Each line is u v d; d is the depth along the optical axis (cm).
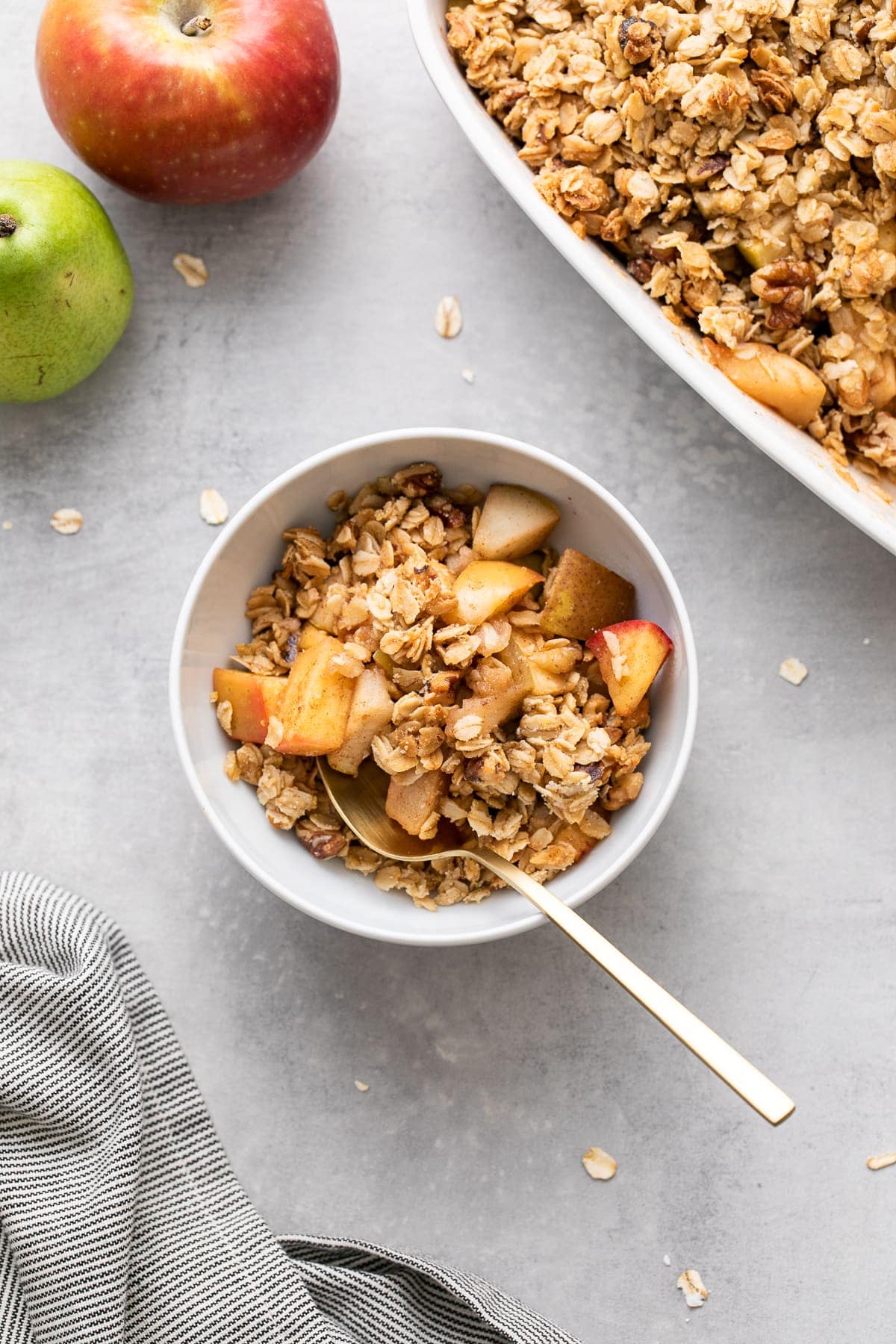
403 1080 67
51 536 68
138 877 67
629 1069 67
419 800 62
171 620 68
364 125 68
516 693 62
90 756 68
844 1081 67
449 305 68
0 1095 63
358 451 63
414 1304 65
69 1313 62
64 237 62
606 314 68
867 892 68
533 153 63
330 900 63
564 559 63
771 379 63
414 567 63
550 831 63
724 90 62
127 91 62
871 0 62
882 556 68
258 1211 66
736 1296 67
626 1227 67
